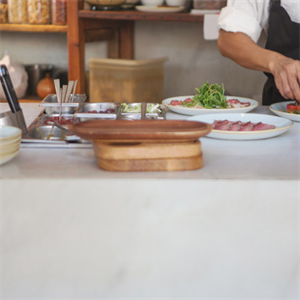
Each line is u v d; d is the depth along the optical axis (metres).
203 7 2.89
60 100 1.42
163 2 3.04
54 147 1.14
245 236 0.97
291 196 0.95
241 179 0.94
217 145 1.19
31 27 2.95
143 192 0.94
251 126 1.28
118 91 2.96
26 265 0.98
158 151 0.98
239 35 1.81
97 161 1.01
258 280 0.99
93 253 0.98
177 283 0.99
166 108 1.67
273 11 1.91
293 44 1.92
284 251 0.98
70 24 2.91
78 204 0.95
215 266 0.99
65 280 0.99
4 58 3.05
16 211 0.95
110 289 1.00
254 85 3.42
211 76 3.46
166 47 3.45
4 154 0.98
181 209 0.95
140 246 0.97
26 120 1.49
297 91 1.53
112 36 3.26
